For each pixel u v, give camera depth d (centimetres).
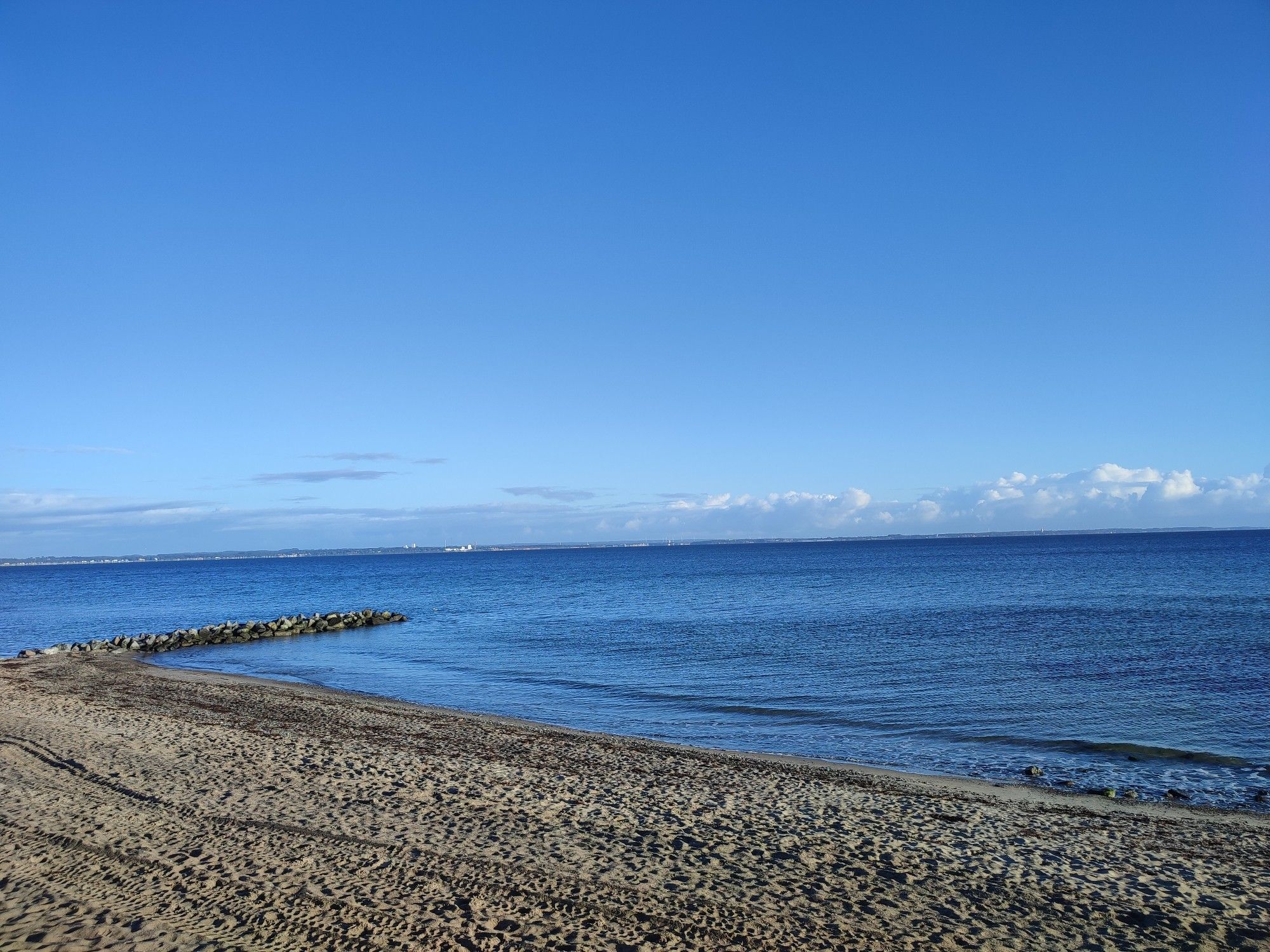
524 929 780
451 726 1938
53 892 830
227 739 1630
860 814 1220
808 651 3375
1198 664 2789
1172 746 1780
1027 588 6638
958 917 841
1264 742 1803
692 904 853
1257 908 874
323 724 1908
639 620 4925
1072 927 823
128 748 1504
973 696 2364
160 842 989
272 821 1084
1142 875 973
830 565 13012
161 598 9256
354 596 8875
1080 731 1931
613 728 2048
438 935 761
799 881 927
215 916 784
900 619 4494
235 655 3994
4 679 2788
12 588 12288
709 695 2483
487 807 1184
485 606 6744
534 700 2472
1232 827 1207
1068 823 1206
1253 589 6003
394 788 1272
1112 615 4422
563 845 1023
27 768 1339
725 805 1246
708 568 13725
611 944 759
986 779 1534
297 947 726
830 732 1981
